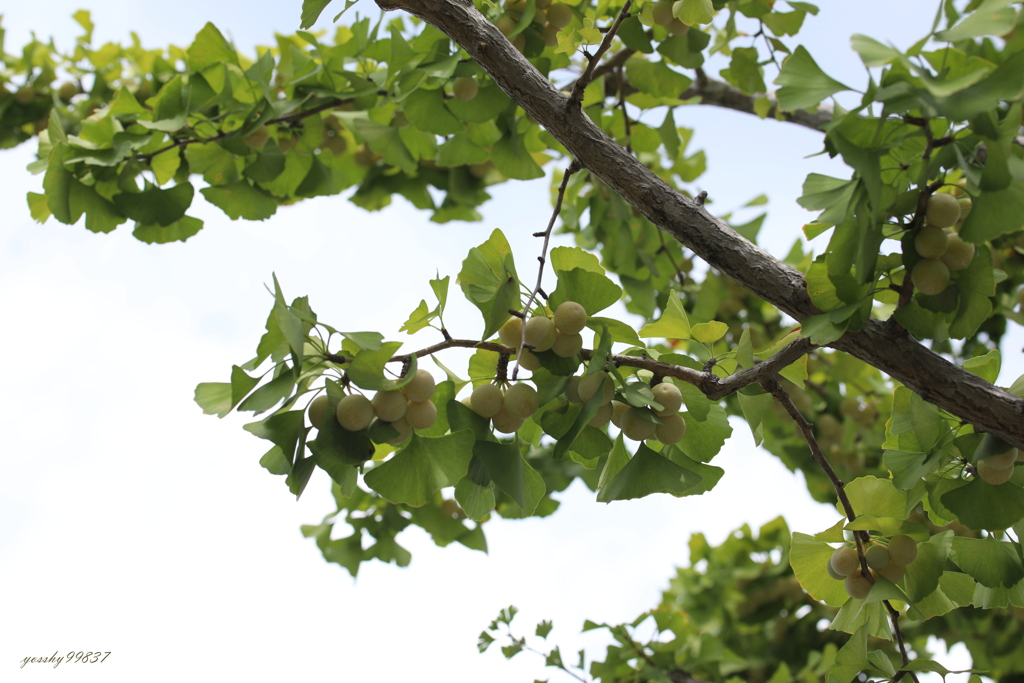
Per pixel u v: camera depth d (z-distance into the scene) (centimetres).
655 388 146
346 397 125
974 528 151
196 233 268
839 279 138
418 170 349
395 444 135
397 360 131
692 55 235
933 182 134
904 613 184
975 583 164
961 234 127
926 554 157
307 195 284
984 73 108
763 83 277
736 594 391
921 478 158
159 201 249
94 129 246
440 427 144
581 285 142
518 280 140
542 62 226
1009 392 143
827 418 353
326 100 265
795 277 151
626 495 143
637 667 309
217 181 273
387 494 135
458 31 167
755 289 153
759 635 388
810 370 372
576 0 231
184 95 254
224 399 136
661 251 336
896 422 167
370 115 283
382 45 265
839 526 161
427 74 223
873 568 158
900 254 139
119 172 247
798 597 376
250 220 278
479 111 235
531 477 147
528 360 142
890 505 161
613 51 284
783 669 318
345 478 130
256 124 250
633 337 148
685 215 158
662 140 292
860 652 162
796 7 250
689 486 142
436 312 138
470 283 141
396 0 167
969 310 138
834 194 132
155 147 259
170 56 336
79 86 352
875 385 361
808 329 139
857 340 147
